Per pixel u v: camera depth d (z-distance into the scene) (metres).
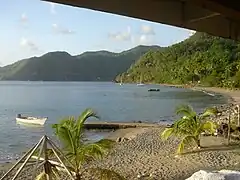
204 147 17.28
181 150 16.42
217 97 74.25
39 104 62.09
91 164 15.22
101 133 27.95
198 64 119.38
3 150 21.72
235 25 3.52
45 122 35.59
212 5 2.53
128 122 33.50
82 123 10.30
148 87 134.00
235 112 32.50
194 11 3.00
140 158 16.59
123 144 20.77
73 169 10.05
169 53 153.88
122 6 2.50
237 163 14.43
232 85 92.62
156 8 2.76
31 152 6.83
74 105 59.78
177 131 17.31
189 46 144.88
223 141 18.48
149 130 27.67
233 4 2.60
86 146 10.17
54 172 8.34
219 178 6.54
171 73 142.12
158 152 17.73
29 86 158.38
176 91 101.25
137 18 2.74
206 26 3.28
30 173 13.40
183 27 3.16
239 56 104.69
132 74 182.25
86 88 135.25
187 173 13.48
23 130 31.33
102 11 2.43
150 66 167.38
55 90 118.69
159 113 45.56
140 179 13.11
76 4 2.20
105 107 55.38
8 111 50.25
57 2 2.09
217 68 109.06
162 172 13.83
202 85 114.69
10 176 13.83
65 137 9.92
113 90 116.00
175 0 2.75
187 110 17.39
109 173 10.59
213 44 121.88
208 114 18.16
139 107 54.81
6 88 134.75
